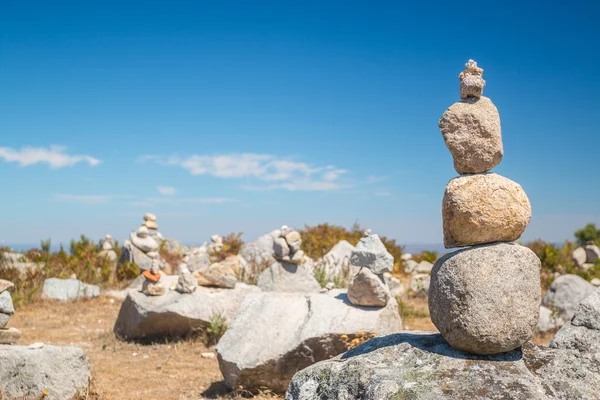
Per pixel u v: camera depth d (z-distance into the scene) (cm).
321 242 796
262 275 473
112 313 523
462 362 158
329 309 306
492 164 168
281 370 287
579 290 469
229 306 425
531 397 144
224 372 295
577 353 166
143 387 305
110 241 804
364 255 324
